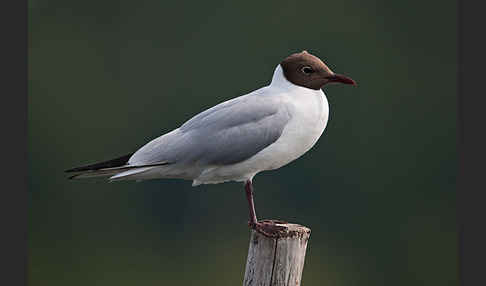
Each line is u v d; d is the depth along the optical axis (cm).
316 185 1856
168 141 770
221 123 756
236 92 2100
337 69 2211
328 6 2227
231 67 2109
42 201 1972
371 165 2011
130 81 2150
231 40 2133
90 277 1878
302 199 1822
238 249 1764
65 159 2053
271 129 748
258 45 2136
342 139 2008
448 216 1988
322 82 763
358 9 2255
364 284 1861
